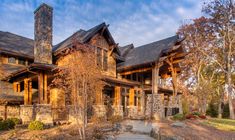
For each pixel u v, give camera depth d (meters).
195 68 36.41
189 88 37.91
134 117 21.14
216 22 30.95
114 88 22.30
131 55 25.59
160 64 22.20
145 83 26.50
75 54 12.06
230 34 29.39
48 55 18.14
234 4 28.33
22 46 21.58
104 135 12.78
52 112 16.78
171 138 11.31
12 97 17.78
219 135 12.93
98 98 18.80
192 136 12.20
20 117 16.17
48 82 18.41
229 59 29.20
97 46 20.73
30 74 16.95
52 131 12.84
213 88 35.25
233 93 37.03
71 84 11.95
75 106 12.03
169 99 25.27
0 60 18.58
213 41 32.91
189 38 34.69
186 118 21.27
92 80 12.02
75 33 22.08
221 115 31.50
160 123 17.52
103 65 21.56
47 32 18.36
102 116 18.66
